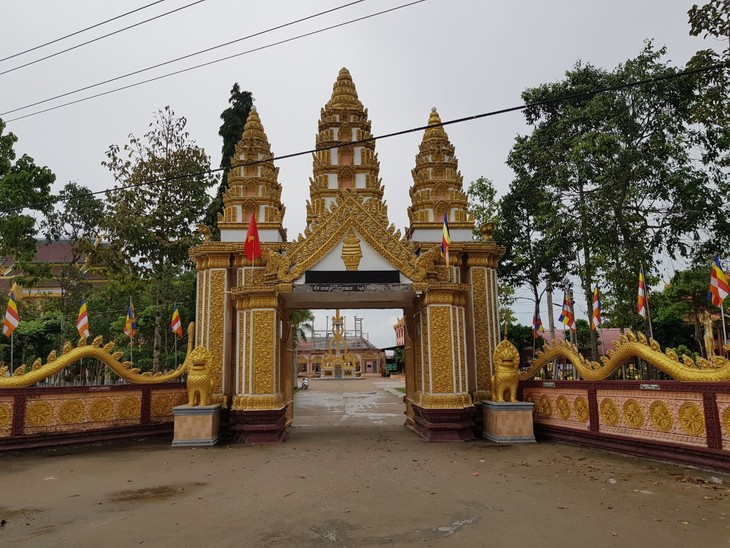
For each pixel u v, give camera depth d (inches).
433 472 360.2
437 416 500.7
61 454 438.6
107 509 271.4
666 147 649.6
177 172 834.8
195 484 328.5
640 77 676.1
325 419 776.3
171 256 832.3
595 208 689.0
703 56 549.3
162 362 968.3
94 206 1118.4
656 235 684.7
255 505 276.7
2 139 810.8
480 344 552.7
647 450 396.5
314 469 373.7
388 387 1811.0
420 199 601.6
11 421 443.8
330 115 642.2
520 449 450.6
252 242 514.9
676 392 376.8
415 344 601.3
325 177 613.9
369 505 274.8
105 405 499.2
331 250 533.6
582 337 1173.1
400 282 525.0
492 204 946.7
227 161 1023.0
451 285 519.2
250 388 507.5
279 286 511.5
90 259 829.8
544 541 218.1
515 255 893.8
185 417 482.6
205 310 560.1
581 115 752.3
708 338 459.8
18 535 230.2
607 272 714.2
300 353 2874.0
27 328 1051.3
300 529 235.5
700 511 260.2
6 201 781.3
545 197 778.2
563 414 482.9
